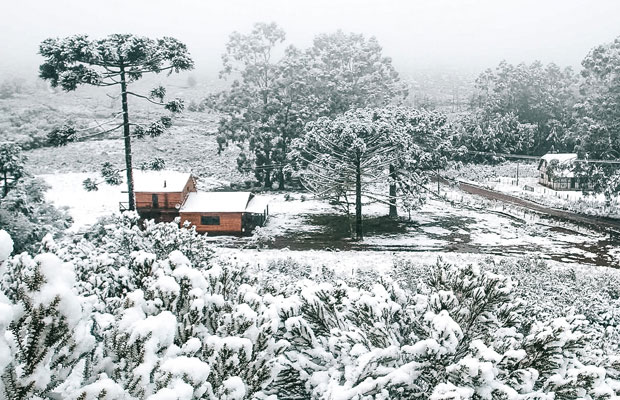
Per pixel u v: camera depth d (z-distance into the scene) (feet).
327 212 151.64
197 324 13.34
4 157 77.30
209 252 34.30
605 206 151.64
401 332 17.10
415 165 138.10
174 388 8.33
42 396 7.71
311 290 18.49
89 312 9.62
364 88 239.09
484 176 224.33
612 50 193.36
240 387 10.78
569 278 76.64
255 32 217.36
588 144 183.83
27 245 63.31
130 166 89.04
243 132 206.49
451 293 17.15
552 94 302.04
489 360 14.01
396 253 101.81
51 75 79.25
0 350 6.75
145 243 32.58
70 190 168.25
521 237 120.67
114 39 82.84
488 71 316.81
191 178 134.72
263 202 134.72
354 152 115.55
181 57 82.99
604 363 16.99
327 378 14.73
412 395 14.02
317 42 266.77
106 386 7.95
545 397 13.61
